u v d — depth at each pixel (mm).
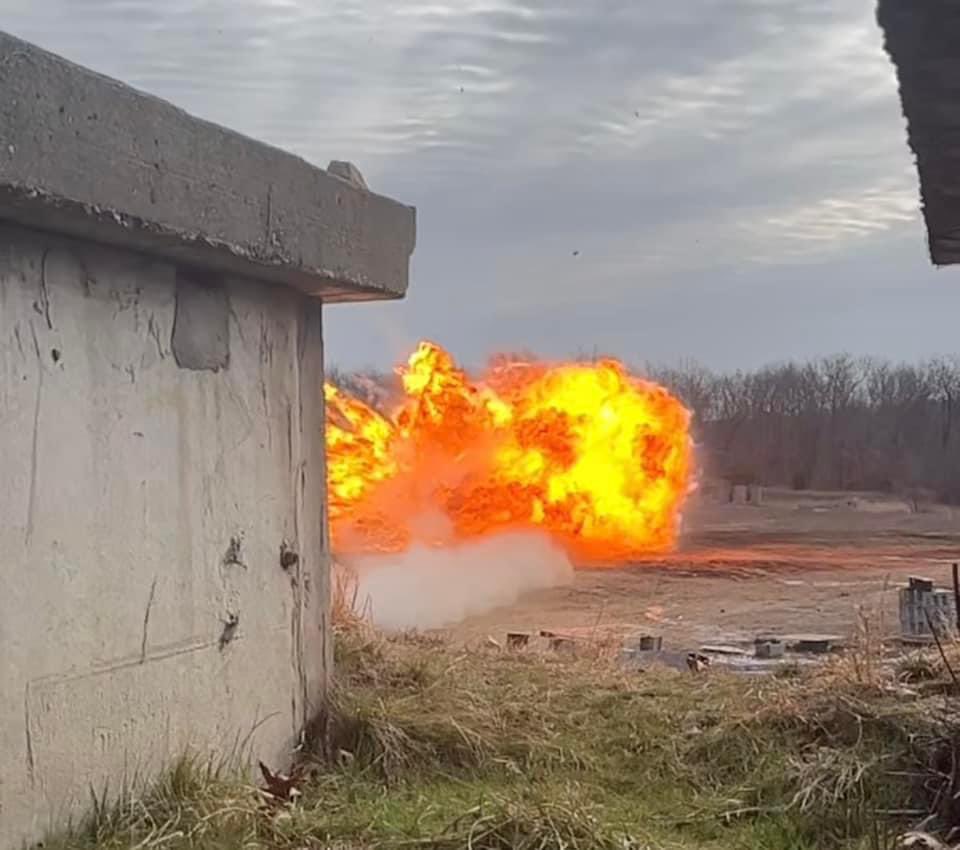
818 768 4652
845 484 53844
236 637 4480
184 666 4156
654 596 20672
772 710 5367
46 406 3533
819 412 57281
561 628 16359
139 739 3908
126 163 3559
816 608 18750
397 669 5789
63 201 3305
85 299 3725
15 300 3436
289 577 4879
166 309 4125
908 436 55062
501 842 3775
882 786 4543
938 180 3164
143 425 3979
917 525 37156
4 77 3096
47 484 3529
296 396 5012
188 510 4215
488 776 4754
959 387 55875
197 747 4207
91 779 3686
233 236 4082
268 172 4293
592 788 4621
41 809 3475
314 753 4875
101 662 3742
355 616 6586
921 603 13711
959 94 2709
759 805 4516
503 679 6156
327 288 4945
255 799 4055
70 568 3615
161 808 3834
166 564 4078
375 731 4887
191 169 3863
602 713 5691
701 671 7156
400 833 3898
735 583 22578
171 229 3760
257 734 4586
